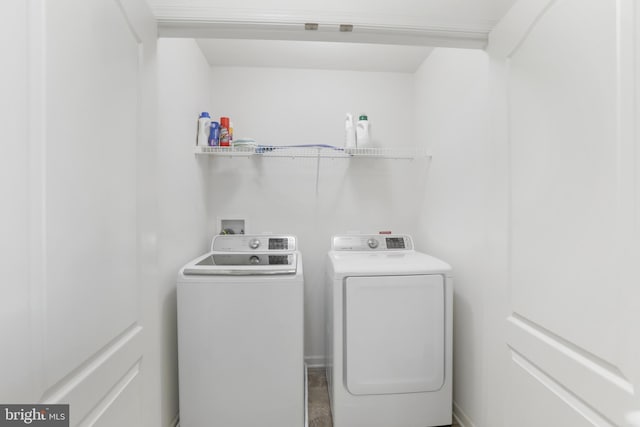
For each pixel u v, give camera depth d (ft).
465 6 3.71
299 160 7.45
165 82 4.66
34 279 1.61
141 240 2.87
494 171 3.48
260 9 3.51
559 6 2.49
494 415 3.52
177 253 5.17
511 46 3.16
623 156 1.94
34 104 1.60
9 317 1.47
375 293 4.91
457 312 5.48
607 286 2.06
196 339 4.67
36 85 1.61
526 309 2.93
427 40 3.85
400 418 4.98
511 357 3.19
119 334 2.47
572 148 2.36
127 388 2.64
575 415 2.35
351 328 4.88
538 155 2.75
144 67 2.96
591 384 2.20
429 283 5.00
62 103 1.79
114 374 2.39
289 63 7.21
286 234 7.38
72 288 1.88
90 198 2.06
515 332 3.10
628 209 1.91
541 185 2.71
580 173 2.28
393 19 3.65
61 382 1.83
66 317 1.83
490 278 3.57
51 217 1.70
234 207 7.29
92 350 2.09
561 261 2.48
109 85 2.31
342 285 4.96
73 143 1.89
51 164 1.70
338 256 5.98
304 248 7.47
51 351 1.70
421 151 7.11
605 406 2.08
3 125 1.44
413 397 4.99
